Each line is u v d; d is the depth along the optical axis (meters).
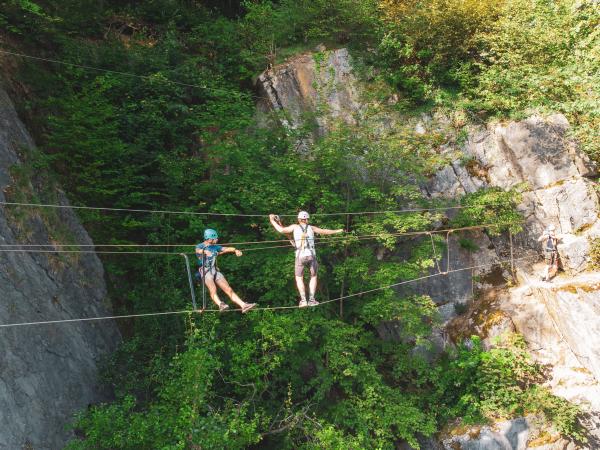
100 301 12.81
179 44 18.55
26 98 13.94
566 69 15.53
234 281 13.70
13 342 9.62
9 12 14.30
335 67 17.81
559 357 13.90
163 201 15.38
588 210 14.94
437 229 15.62
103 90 14.89
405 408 12.86
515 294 14.88
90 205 14.16
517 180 15.91
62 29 16.47
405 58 18.08
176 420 10.07
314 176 13.65
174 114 16.56
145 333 12.85
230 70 19.00
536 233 15.47
